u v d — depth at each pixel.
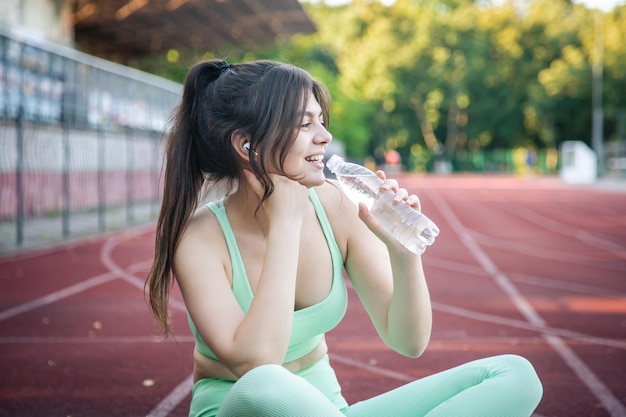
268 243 1.66
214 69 1.77
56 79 14.50
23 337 4.90
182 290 1.75
